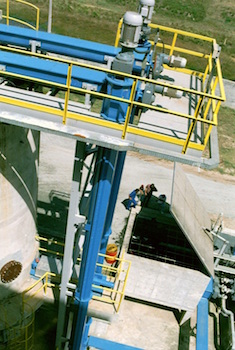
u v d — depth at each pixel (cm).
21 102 580
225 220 1501
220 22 3847
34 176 849
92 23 3241
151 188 1364
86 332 923
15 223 820
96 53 714
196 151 580
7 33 710
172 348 1052
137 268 988
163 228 1188
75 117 579
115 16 3469
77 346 869
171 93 650
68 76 547
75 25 3120
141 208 1225
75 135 564
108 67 724
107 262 1061
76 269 897
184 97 716
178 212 951
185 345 1063
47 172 1552
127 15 555
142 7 671
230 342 1018
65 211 1380
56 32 2888
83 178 1473
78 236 829
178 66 725
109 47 727
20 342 905
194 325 1122
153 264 975
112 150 632
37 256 957
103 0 3794
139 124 602
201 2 4131
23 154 771
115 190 908
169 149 582
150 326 1095
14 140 725
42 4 3300
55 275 877
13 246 841
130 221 1145
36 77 650
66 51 724
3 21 977
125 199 1480
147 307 1148
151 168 1702
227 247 1169
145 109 647
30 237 896
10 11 3023
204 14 3928
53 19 3105
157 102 680
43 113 584
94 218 691
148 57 725
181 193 1062
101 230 707
